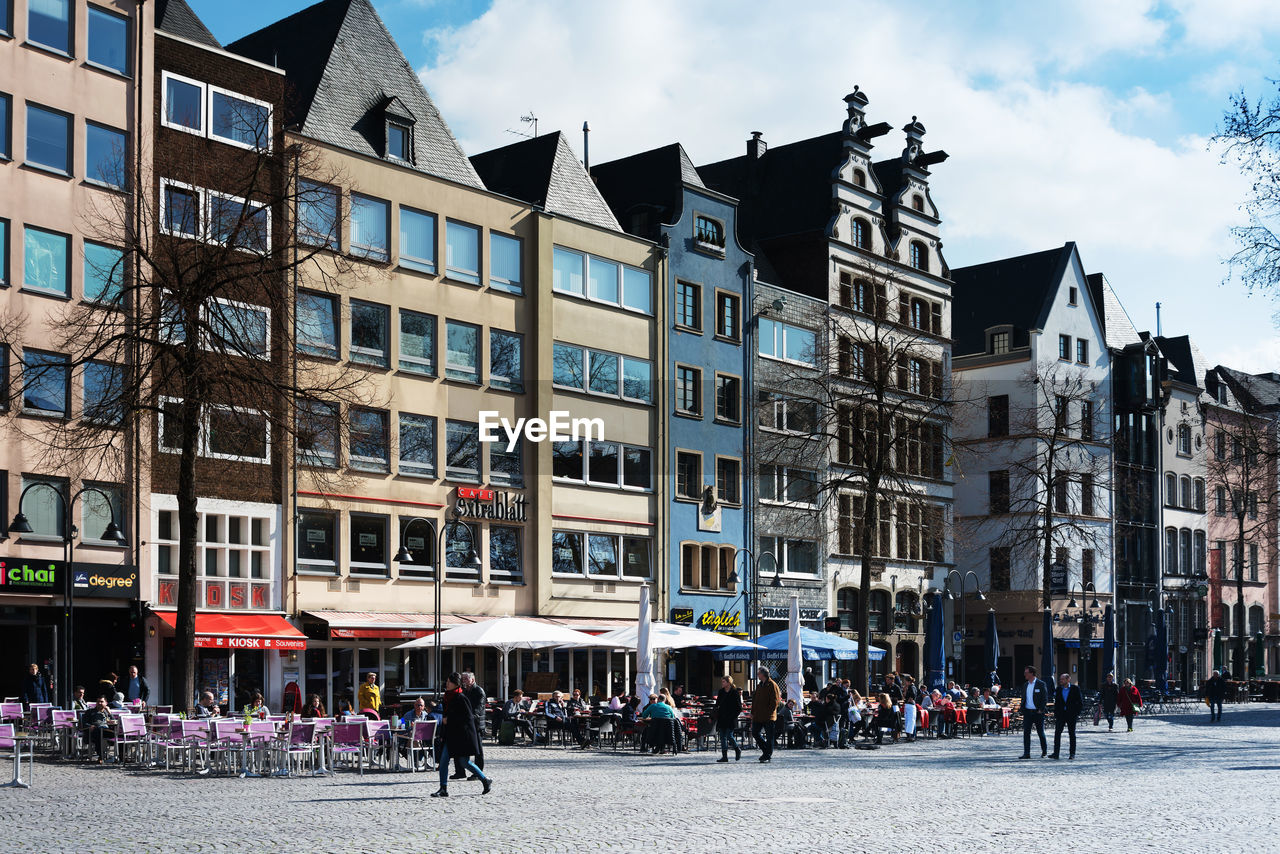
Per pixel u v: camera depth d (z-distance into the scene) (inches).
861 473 1969.7
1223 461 3011.8
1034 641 2837.1
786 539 2341.3
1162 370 3427.7
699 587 2164.1
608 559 2018.9
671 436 2128.4
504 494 1857.8
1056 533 2906.0
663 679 2086.6
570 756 1304.1
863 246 2566.4
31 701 1267.2
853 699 1582.2
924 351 2655.0
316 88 1736.0
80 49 1480.1
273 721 1067.3
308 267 1630.2
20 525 1215.6
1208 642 3454.7
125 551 1477.6
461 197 1841.8
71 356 1326.3
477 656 1828.2
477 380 1847.9
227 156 1584.6
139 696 1401.3
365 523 1701.5
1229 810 809.5
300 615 1610.5
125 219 1412.4
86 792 879.7
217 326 1226.6
